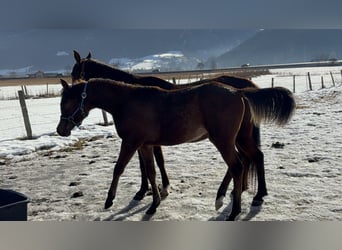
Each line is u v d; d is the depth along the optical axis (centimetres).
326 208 434
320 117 1179
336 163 622
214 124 423
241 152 502
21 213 359
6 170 717
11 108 1878
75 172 667
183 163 682
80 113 486
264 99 433
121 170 461
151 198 504
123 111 459
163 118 442
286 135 914
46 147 930
